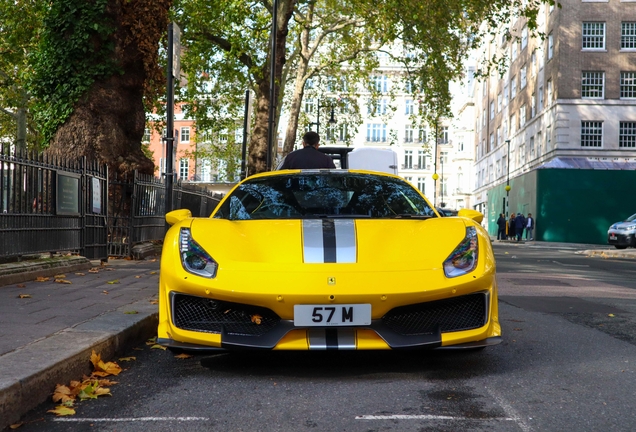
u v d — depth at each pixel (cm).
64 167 845
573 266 1410
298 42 3005
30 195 753
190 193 1803
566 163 3456
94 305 523
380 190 491
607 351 434
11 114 3081
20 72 2573
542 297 770
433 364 390
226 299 354
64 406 299
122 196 1109
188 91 2844
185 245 380
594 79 3478
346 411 294
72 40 1169
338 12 3020
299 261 362
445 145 8356
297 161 714
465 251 375
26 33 2361
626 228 2200
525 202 3953
